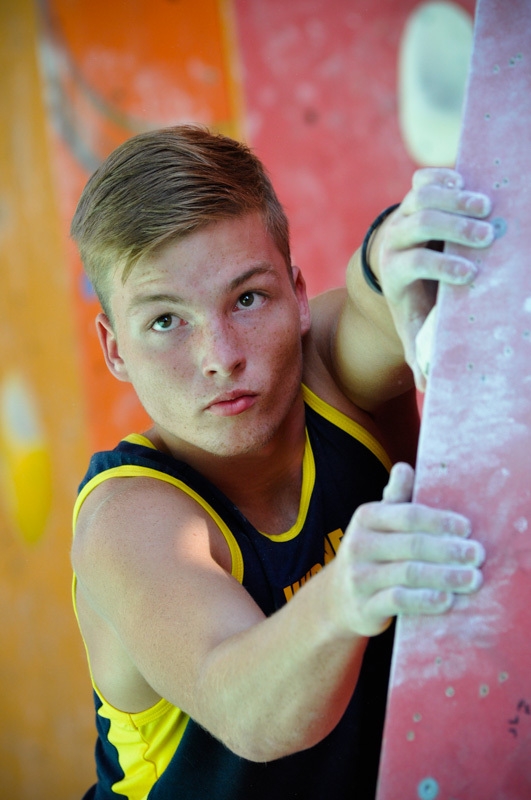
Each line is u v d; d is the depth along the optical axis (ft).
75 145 12.35
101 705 5.85
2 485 12.66
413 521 3.17
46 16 12.32
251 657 3.60
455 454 3.44
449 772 3.32
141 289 4.64
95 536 4.81
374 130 13.64
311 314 6.18
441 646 3.30
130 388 12.57
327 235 13.43
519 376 3.48
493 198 3.63
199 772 5.38
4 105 12.44
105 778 6.04
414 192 3.67
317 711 3.53
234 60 12.77
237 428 4.77
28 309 12.54
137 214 4.59
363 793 5.67
